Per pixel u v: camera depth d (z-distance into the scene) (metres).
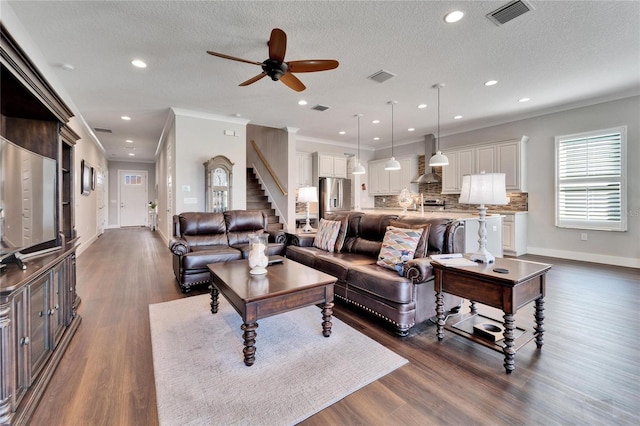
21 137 2.28
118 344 2.25
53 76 3.59
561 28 2.72
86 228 6.36
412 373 1.89
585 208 5.04
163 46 2.99
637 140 4.49
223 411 1.54
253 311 1.99
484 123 6.20
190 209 5.25
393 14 2.50
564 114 5.21
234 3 2.35
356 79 3.85
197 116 5.30
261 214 4.82
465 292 2.13
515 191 5.72
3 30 1.41
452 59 3.32
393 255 2.88
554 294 3.37
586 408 1.56
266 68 2.63
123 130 6.67
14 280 1.48
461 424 1.46
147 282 3.91
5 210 1.72
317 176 7.64
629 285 3.71
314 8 2.42
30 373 1.60
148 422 1.48
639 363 1.99
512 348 1.88
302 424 1.47
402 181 8.11
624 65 3.50
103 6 2.36
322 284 2.31
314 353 2.13
